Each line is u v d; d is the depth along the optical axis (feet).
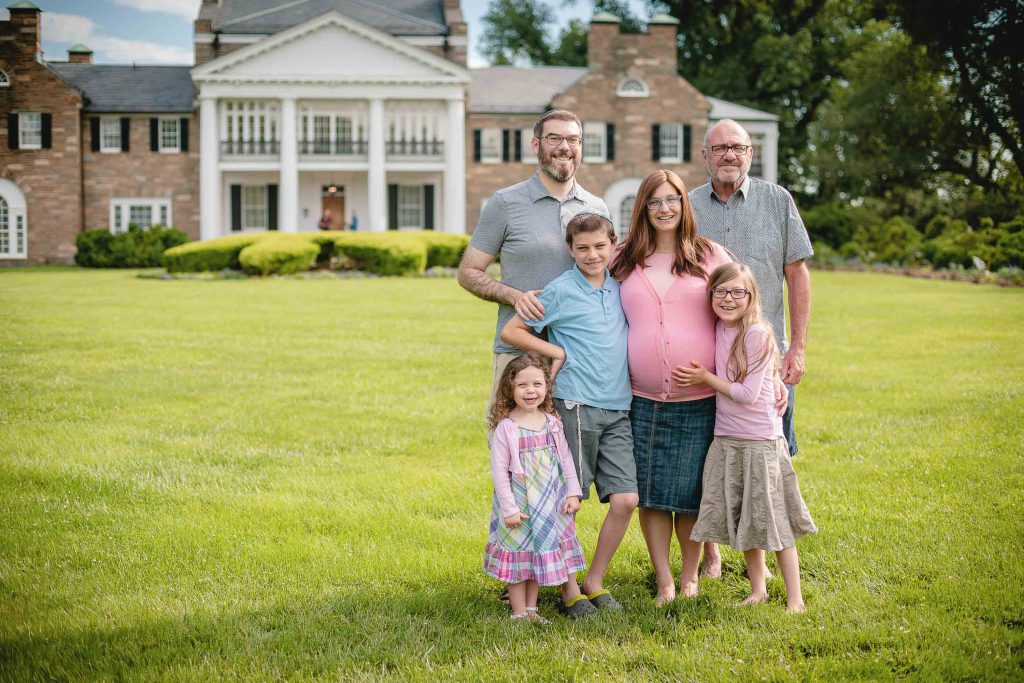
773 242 14.08
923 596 12.13
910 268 86.53
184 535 14.89
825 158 110.42
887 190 109.29
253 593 12.57
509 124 115.85
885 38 102.27
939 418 23.20
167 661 10.46
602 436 12.62
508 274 13.52
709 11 133.39
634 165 113.39
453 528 15.39
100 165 113.60
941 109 90.02
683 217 12.79
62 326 42.65
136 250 99.45
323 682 10.02
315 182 118.83
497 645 10.91
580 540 15.11
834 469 18.88
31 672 10.13
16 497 16.93
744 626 11.35
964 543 14.16
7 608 11.93
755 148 116.67
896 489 17.29
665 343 12.54
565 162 12.98
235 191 115.55
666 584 12.78
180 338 39.34
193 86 116.88
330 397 26.94
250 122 114.11
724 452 12.42
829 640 10.84
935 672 9.99
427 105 114.83
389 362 33.40
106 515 15.97
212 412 24.73
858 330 42.22
